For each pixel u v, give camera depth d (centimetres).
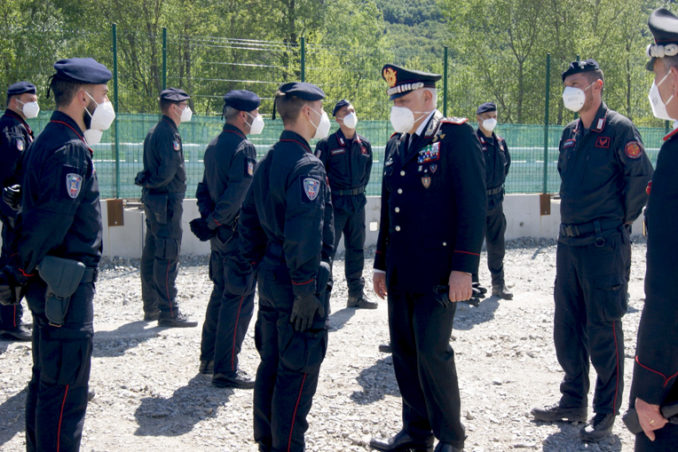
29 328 643
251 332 658
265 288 350
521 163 1286
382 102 1814
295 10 3431
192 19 3022
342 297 835
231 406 474
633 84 3419
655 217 224
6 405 470
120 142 1046
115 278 918
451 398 359
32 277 336
